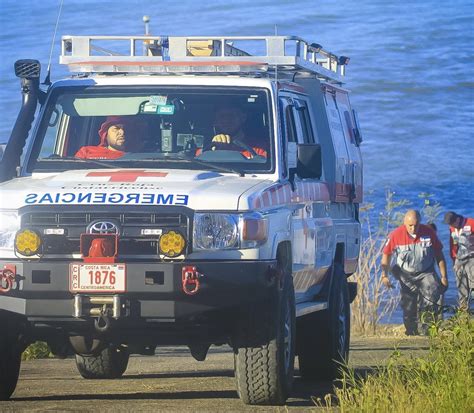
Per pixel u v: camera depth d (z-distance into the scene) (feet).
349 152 164.66
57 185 117.19
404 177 524.11
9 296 113.80
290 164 128.88
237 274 112.27
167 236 111.65
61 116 131.23
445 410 106.32
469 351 118.21
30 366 165.27
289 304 121.70
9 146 128.36
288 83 138.41
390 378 113.80
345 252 158.92
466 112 618.85
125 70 132.36
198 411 115.75
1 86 609.83
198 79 130.11
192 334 116.26
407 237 231.09
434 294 229.45
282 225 121.29
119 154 127.34
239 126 127.85
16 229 114.42
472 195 492.13
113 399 126.41
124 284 111.55
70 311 112.88
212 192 114.42
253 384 117.60
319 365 146.10
